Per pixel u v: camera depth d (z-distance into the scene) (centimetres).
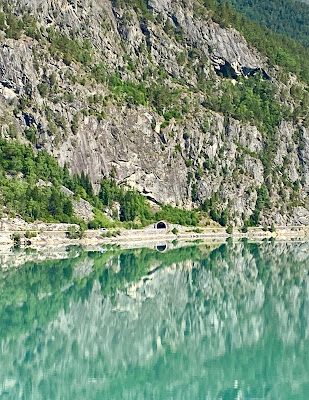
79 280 17338
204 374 10100
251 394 9325
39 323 12681
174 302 15475
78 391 9225
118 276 18538
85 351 11062
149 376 9969
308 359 10988
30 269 18400
